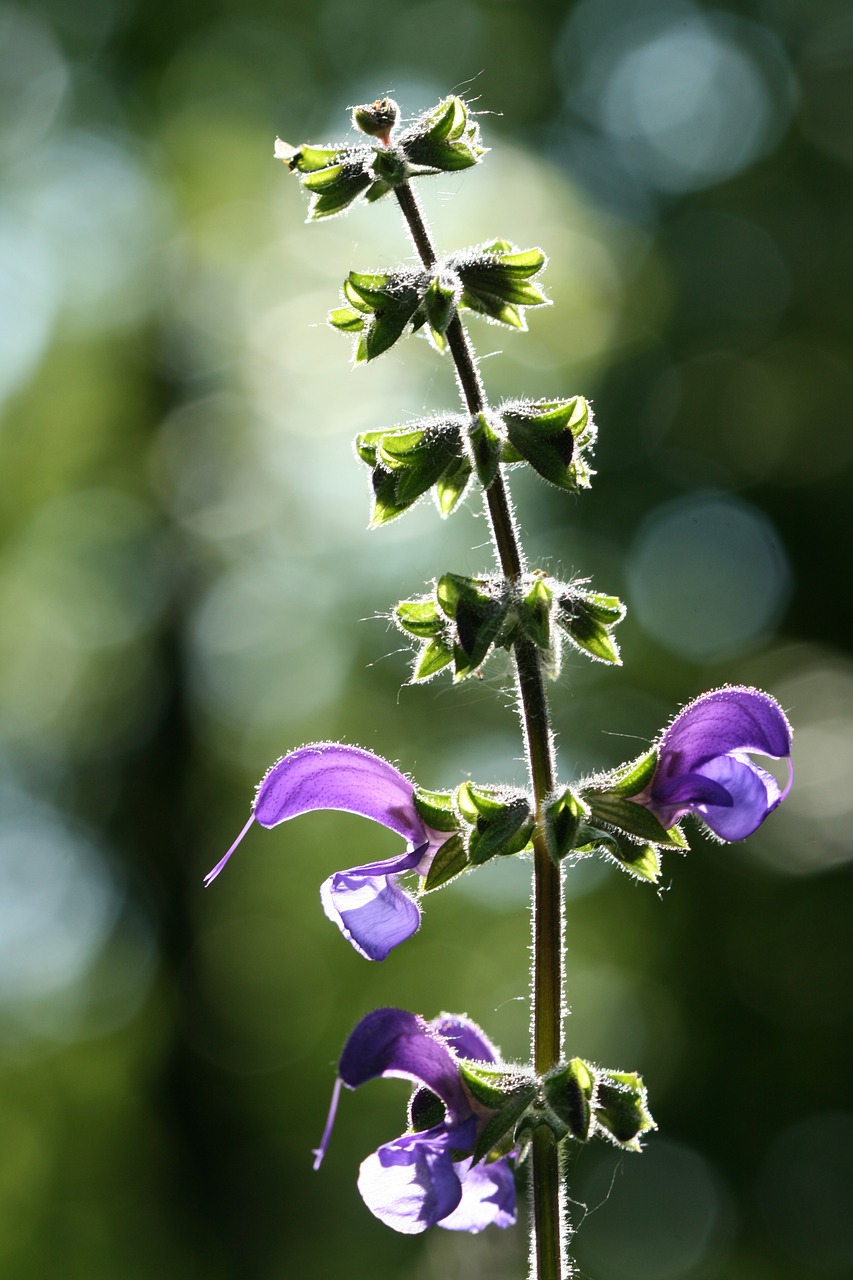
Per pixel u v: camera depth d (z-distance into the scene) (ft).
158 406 61.46
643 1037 59.72
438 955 64.54
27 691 63.62
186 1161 58.49
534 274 13.35
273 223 61.87
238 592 63.62
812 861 54.29
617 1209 57.88
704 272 58.85
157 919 60.44
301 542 61.87
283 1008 65.21
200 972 59.88
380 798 13.46
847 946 53.98
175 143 62.75
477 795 12.69
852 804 53.21
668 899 57.93
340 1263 61.00
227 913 63.00
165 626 60.80
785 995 55.42
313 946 65.62
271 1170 62.08
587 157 64.18
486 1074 12.21
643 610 57.31
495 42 66.49
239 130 62.75
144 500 61.52
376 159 13.19
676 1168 57.41
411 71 66.39
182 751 60.80
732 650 56.59
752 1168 55.57
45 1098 67.21
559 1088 11.93
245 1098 61.26
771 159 59.77
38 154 63.72
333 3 66.13
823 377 56.39
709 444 57.00
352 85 65.72
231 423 61.77
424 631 13.14
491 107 65.10
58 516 62.85
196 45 64.54
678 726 13.28
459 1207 12.56
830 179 58.54
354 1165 63.46
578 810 12.19
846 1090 54.54
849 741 53.78
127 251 62.13
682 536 57.31
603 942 61.46
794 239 58.08
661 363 58.23
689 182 61.11
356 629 62.75
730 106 61.67
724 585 56.65
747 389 57.11
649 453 57.77
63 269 62.69
